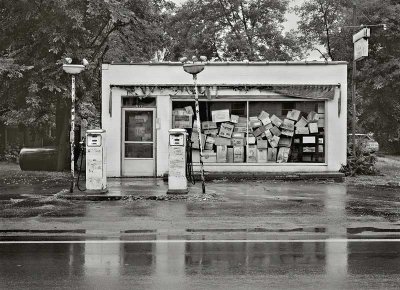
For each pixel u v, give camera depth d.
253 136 20.56
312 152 20.62
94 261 7.85
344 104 20.48
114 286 6.48
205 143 20.56
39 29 22.00
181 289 6.34
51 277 6.93
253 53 36.91
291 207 13.03
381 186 17.75
